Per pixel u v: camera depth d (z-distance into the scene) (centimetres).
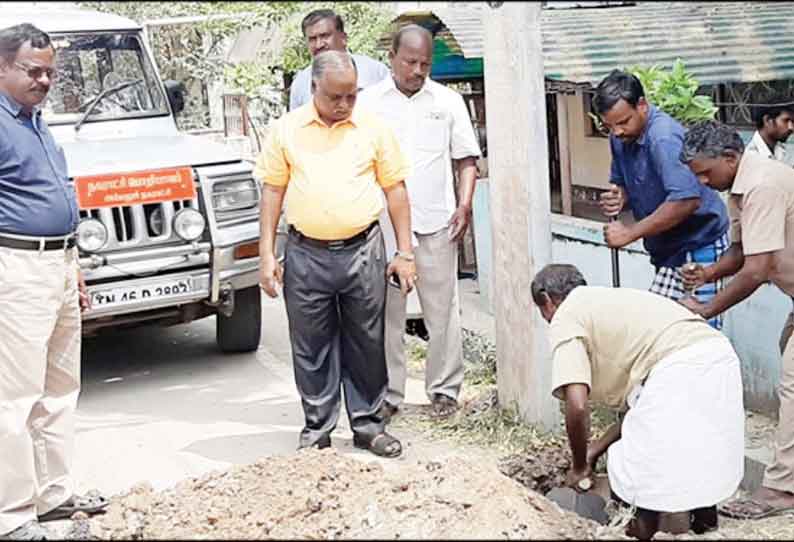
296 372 532
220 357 735
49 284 448
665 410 407
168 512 399
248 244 655
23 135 442
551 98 891
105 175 617
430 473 411
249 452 548
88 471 530
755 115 719
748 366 567
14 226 440
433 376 595
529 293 540
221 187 648
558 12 883
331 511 392
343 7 1047
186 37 1045
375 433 537
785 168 445
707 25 783
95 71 741
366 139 509
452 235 576
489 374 649
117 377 698
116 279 623
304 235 510
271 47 1016
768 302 548
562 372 416
